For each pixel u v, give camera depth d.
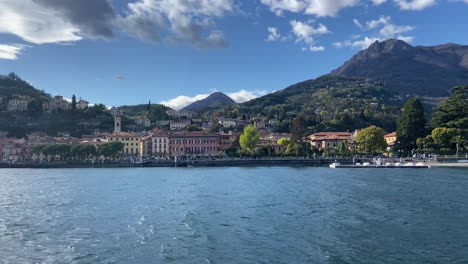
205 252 39.28
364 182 104.31
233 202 72.00
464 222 51.16
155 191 92.12
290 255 37.81
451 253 37.94
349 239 43.28
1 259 37.91
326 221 52.88
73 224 53.78
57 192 93.19
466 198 71.69
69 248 41.50
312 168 181.88
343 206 64.50
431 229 47.47
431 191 82.25
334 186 95.44
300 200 72.56
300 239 43.56
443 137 188.38
